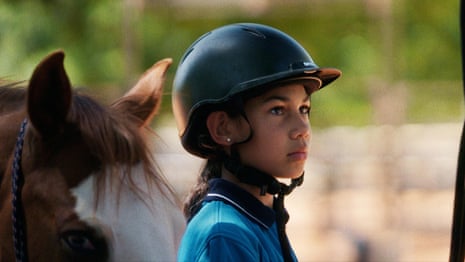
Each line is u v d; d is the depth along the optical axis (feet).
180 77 14.28
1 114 14.87
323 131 75.51
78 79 60.80
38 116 13.21
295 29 67.56
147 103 14.76
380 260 47.91
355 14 66.03
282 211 13.80
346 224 56.39
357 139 76.79
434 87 73.15
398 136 56.85
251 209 13.47
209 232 13.01
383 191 56.13
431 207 62.59
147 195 12.84
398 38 72.95
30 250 13.17
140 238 12.48
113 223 12.52
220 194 13.55
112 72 62.69
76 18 62.13
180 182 51.34
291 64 13.70
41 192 13.15
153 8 52.19
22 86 15.48
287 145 13.44
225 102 13.61
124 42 52.90
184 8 51.70
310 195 69.15
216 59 13.85
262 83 13.32
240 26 14.23
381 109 57.06
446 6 79.97
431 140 78.79
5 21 57.36
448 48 87.71
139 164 13.08
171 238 12.77
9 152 14.05
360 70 83.87
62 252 12.69
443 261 50.57
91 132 13.17
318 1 52.90
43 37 58.65
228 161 13.70
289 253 13.67
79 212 12.67
